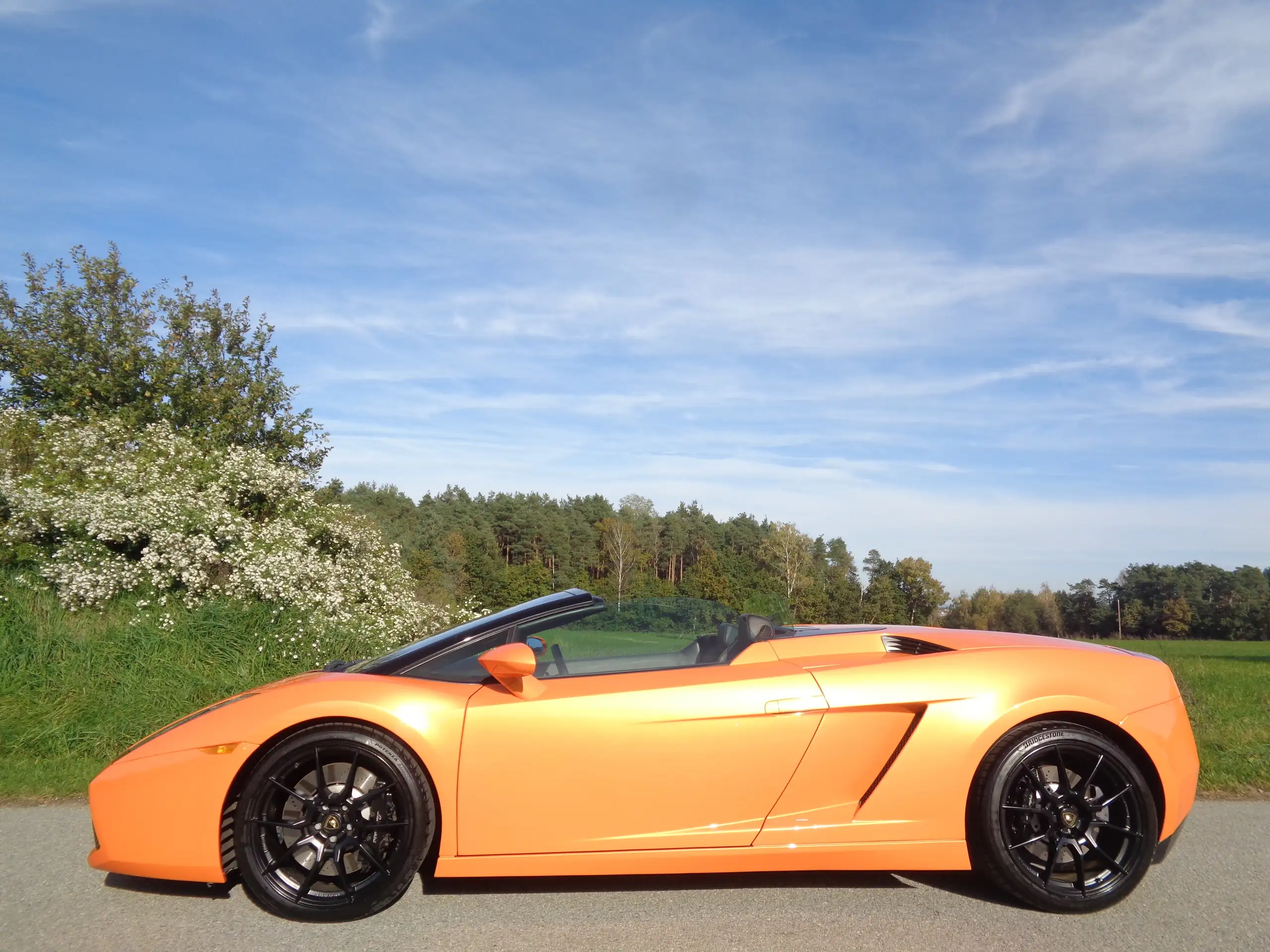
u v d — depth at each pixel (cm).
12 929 319
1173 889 362
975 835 344
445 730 334
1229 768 565
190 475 1080
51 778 534
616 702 340
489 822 332
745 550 9069
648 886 360
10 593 827
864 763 349
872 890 357
